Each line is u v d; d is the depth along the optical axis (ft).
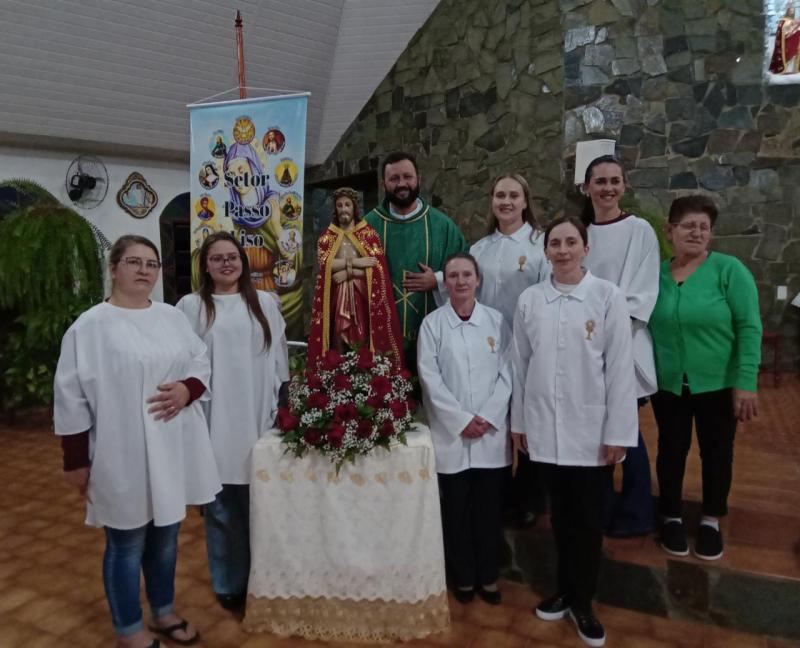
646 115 16.28
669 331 7.28
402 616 6.95
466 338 7.39
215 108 10.18
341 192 8.15
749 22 16.12
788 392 15.71
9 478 12.39
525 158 16.81
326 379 7.10
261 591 7.10
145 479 6.13
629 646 6.86
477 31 17.84
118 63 17.44
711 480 7.37
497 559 7.66
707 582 7.18
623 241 7.51
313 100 21.57
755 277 17.30
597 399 6.60
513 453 7.98
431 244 8.61
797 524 7.97
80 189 19.15
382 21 19.35
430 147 19.58
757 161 16.58
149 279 6.30
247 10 17.69
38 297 15.12
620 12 15.92
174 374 6.37
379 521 6.92
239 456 7.24
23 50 15.97
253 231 10.15
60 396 5.91
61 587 8.29
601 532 6.78
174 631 6.92
